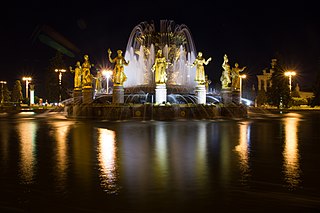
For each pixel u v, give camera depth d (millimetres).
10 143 12469
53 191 5961
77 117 29641
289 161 8727
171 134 15422
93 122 24297
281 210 5016
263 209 5055
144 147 11242
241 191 5938
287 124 22719
